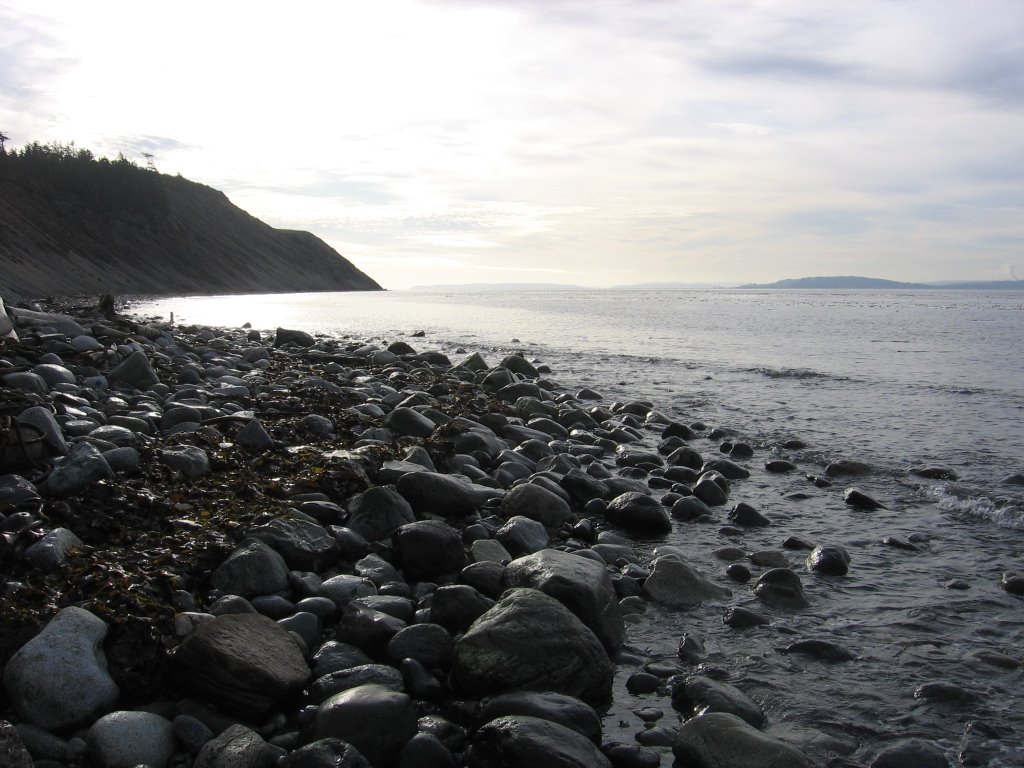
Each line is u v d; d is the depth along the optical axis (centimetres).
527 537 728
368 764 387
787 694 511
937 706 498
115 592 492
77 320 2203
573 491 920
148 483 726
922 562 766
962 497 980
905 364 2523
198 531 634
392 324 4769
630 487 970
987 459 1201
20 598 479
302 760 379
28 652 421
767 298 15300
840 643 584
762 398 1806
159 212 12950
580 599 552
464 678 471
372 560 642
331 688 455
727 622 616
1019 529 870
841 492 1024
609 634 560
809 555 764
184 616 501
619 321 5188
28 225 9694
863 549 803
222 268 13175
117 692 435
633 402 1619
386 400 1413
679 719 479
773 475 1120
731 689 498
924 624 620
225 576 573
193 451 814
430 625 513
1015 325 4891
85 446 701
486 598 564
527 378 2066
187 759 403
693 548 798
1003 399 1780
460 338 3634
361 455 887
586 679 482
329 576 630
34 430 702
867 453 1237
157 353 1766
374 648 508
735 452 1234
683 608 642
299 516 691
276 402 1195
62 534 560
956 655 568
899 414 1592
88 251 10344
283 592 580
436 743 409
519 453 1077
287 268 15675
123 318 2495
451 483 796
